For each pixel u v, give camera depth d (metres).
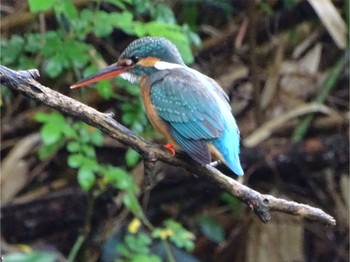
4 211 11.16
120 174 9.98
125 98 10.18
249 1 12.05
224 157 7.16
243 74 12.56
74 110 5.92
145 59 7.72
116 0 9.60
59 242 11.46
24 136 11.75
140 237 10.13
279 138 11.99
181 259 11.47
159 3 10.91
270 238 11.91
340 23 11.99
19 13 11.68
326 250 12.27
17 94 11.66
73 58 9.64
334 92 12.70
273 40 12.76
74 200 11.20
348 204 12.02
